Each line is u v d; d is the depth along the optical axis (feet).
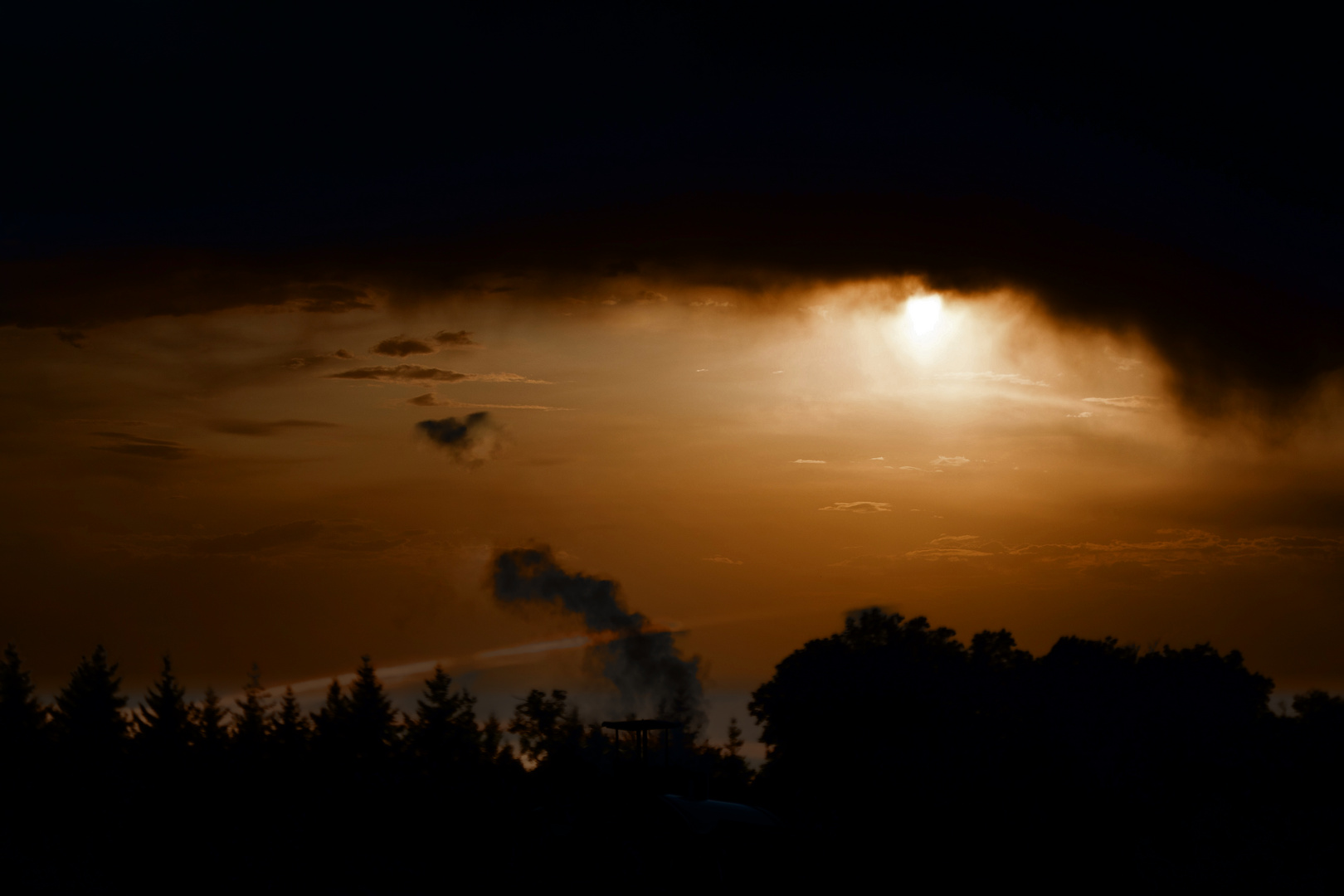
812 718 223.51
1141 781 160.76
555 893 159.22
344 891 167.53
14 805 192.95
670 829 160.15
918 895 148.66
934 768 168.96
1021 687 226.58
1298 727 181.57
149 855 176.04
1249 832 139.13
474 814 185.68
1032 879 147.02
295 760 219.20
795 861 156.66
